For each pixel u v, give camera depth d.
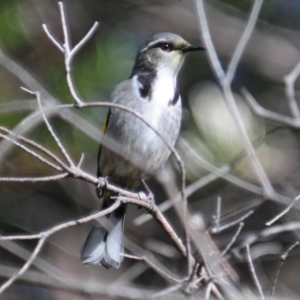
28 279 9.37
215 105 12.89
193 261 9.22
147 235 14.21
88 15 15.17
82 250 10.95
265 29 16.58
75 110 12.87
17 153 13.46
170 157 12.84
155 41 11.73
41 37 13.82
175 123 11.31
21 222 14.34
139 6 15.95
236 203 13.22
